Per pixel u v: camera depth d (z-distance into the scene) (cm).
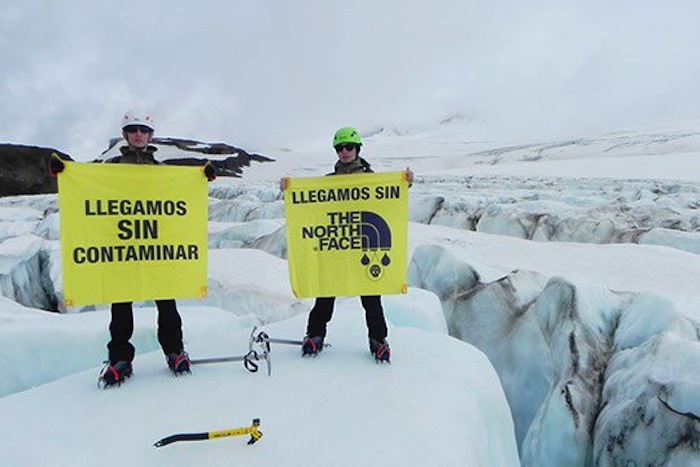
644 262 1076
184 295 320
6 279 1059
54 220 1777
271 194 2878
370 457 229
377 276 350
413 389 300
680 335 546
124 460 226
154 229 316
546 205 1903
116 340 309
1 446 240
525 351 708
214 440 241
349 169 361
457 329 811
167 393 292
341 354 358
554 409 555
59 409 275
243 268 974
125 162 317
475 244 1362
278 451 233
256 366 321
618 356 580
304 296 355
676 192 2591
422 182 3916
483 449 288
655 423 445
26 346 460
